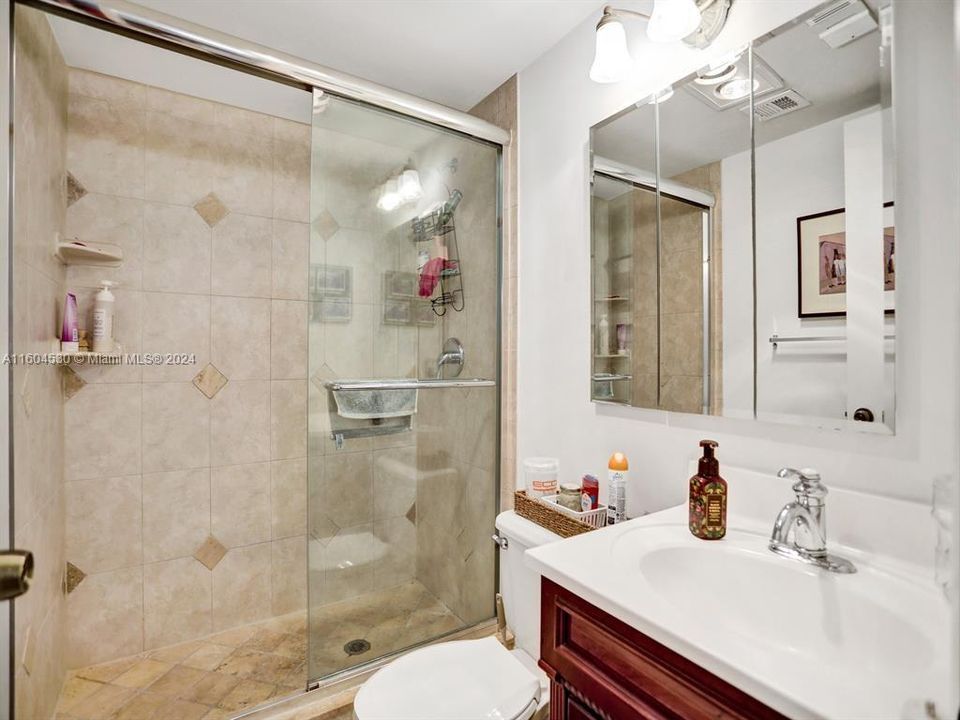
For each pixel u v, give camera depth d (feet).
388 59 6.08
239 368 7.23
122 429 6.47
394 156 5.84
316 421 5.49
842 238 3.27
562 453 5.71
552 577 3.02
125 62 6.02
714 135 4.04
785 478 3.31
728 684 2.19
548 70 5.91
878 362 3.10
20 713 4.27
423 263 6.10
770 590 3.05
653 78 4.61
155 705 5.60
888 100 3.04
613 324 4.96
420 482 6.20
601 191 5.10
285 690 5.88
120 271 6.42
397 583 6.06
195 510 6.94
